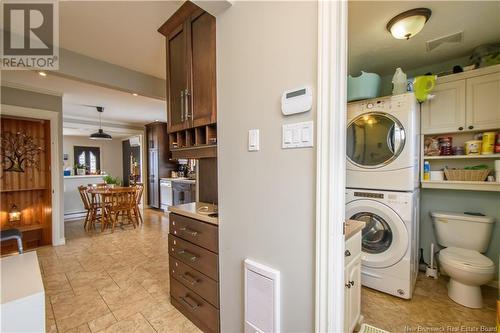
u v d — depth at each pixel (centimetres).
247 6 125
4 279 100
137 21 195
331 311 97
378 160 215
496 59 204
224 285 146
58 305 195
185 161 631
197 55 161
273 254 116
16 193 348
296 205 106
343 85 96
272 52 114
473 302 188
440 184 231
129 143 847
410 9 163
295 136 105
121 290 219
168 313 184
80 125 553
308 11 100
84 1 170
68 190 552
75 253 318
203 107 157
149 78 305
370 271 217
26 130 345
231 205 138
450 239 228
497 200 220
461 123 219
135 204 464
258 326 122
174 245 189
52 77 295
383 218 209
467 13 167
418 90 213
